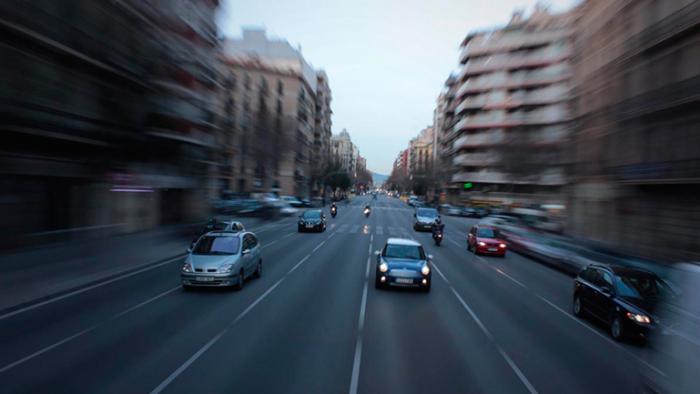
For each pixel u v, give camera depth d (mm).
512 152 43406
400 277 12242
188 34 26734
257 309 9953
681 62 19922
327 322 9055
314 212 32656
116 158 22094
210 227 22641
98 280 13062
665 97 20219
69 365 6422
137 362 6582
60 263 14836
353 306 10531
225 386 5797
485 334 8680
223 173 44781
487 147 67312
